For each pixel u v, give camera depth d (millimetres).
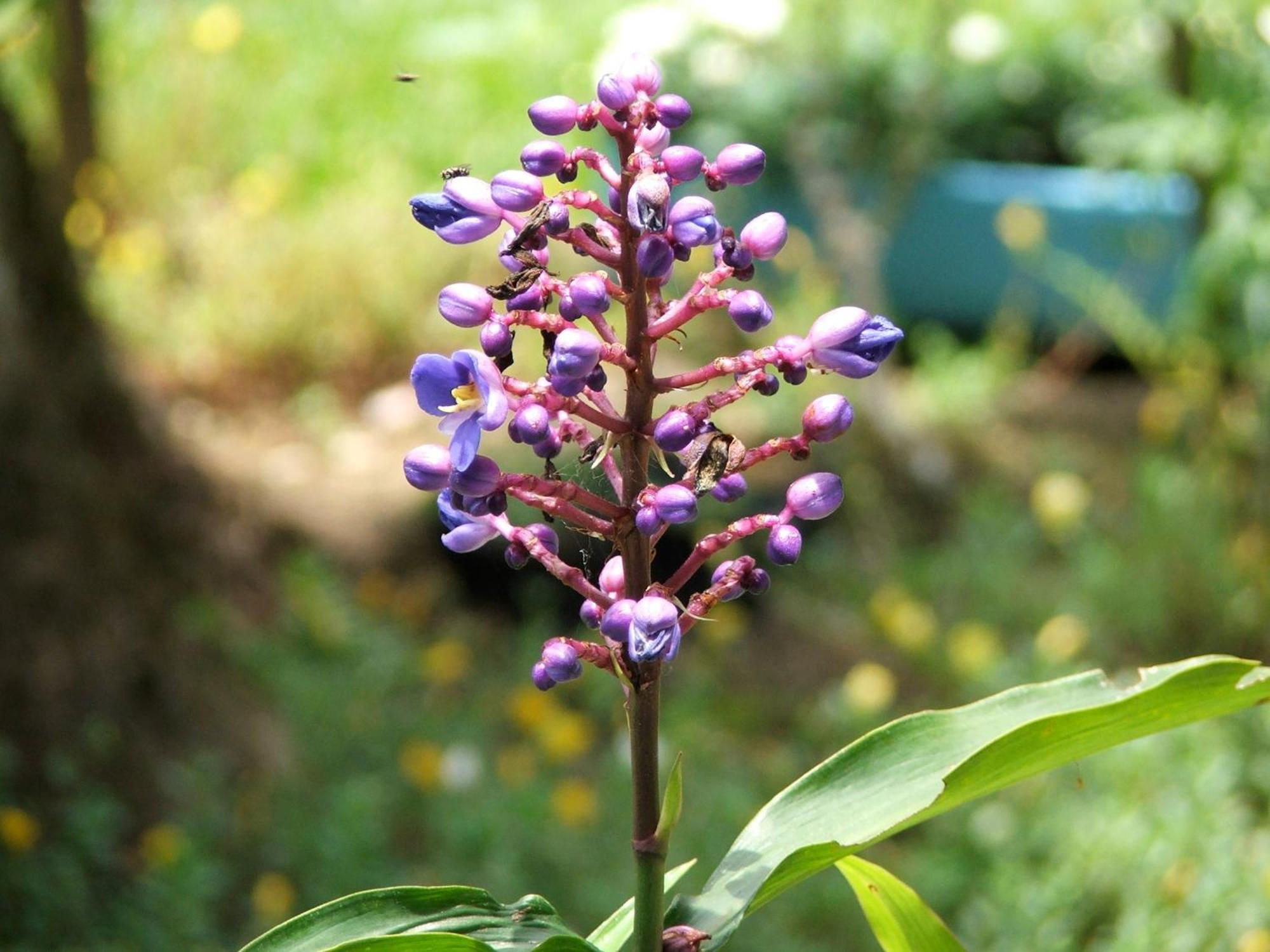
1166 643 1675
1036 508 1961
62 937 1133
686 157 564
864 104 2221
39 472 1337
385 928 607
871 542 1933
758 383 574
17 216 1378
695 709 1578
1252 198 1490
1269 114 1491
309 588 1591
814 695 1658
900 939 708
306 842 1271
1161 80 1682
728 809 1315
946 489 2016
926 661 1686
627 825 1329
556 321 566
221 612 1497
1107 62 2051
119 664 1338
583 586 581
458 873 1247
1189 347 1708
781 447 577
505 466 1638
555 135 572
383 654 1565
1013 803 1376
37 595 1304
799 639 1752
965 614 1797
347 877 1219
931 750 618
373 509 1819
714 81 2166
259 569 1613
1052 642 1609
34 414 1351
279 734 1424
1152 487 1767
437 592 1764
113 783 1283
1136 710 586
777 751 1560
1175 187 2096
